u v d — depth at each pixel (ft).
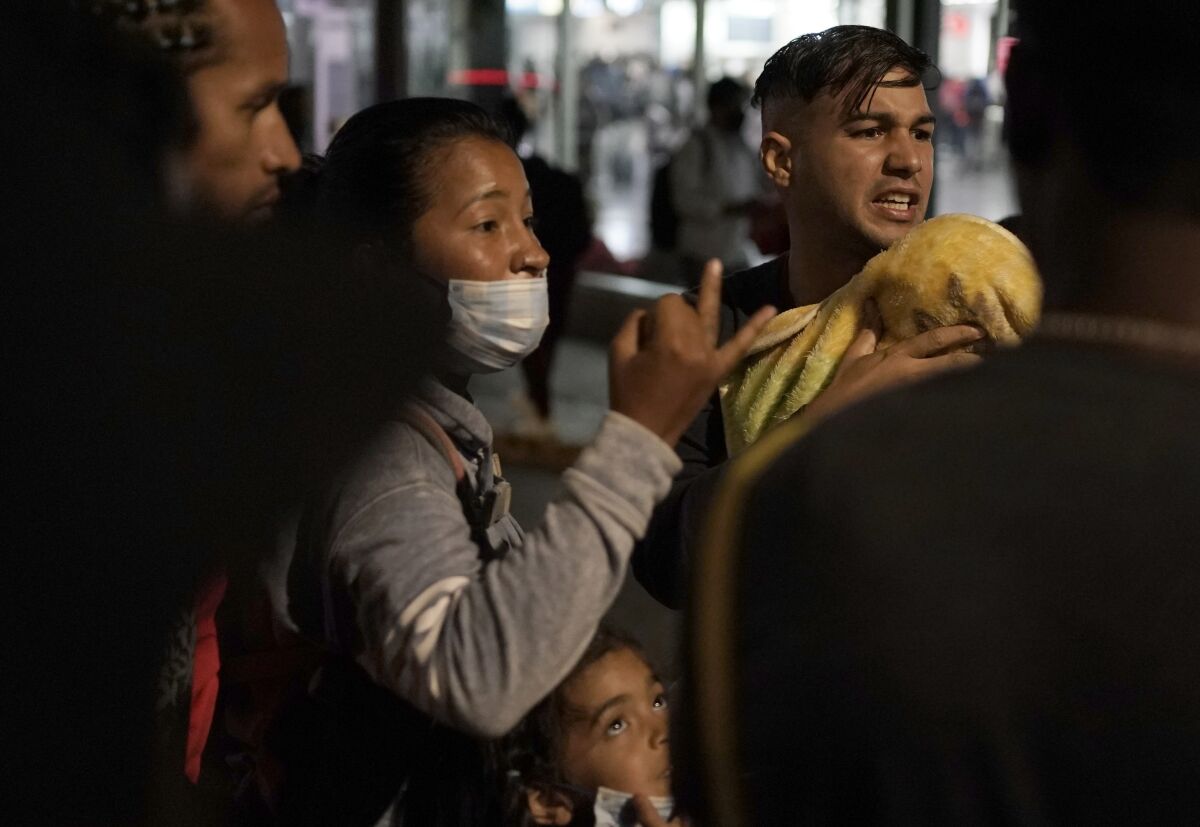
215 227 3.15
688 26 57.31
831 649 3.46
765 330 7.27
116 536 3.02
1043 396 3.58
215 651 5.42
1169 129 3.54
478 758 6.01
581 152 53.11
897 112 7.58
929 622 3.39
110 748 3.13
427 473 5.52
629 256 42.57
